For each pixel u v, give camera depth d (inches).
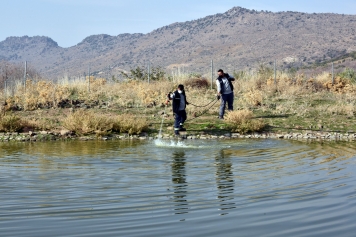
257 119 784.3
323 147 612.7
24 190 370.3
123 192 366.6
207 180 410.0
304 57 6653.5
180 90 713.6
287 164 486.9
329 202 339.9
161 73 1244.5
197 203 337.4
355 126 790.5
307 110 886.4
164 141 667.4
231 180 410.0
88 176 423.8
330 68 3302.2
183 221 298.0
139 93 967.0
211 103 921.5
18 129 723.4
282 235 275.6
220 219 302.0
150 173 439.8
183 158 524.1
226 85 802.8
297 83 1093.8
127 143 649.0
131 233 277.1
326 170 454.0
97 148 599.2
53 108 868.0
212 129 753.0
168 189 377.1
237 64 6889.8
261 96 954.7
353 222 296.5
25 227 286.0
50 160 506.0
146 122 764.6
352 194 361.4
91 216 306.5
